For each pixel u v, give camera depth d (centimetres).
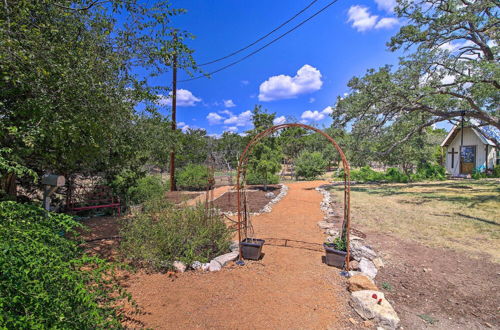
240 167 425
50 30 295
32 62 265
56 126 302
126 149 576
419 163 1722
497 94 916
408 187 1266
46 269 141
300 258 412
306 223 630
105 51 382
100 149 467
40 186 615
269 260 405
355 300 274
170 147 833
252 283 328
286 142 2362
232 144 2095
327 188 1269
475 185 1238
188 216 442
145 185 869
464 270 364
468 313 268
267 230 571
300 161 1916
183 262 369
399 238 501
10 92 303
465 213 693
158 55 404
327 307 276
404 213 711
